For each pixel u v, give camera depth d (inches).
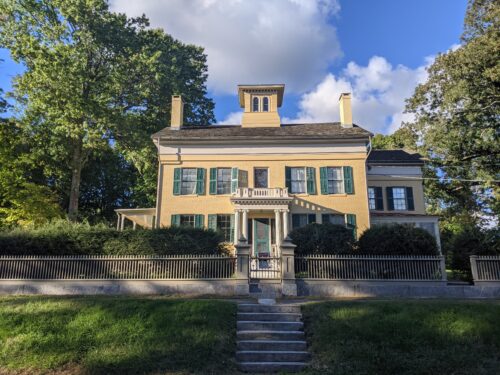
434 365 383.6
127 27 1299.2
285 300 562.9
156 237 680.4
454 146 1063.6
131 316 463.8
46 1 1146.0
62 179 1387.8
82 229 690.2
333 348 413.4
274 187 1037.2
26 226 813.2
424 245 651.5
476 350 405.4
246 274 610.2
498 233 693.9
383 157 1255.5
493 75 903.1
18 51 1089.4
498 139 1013.8
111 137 1253.1
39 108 1117.1
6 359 399.9
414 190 1193.4
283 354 406.0
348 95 1179.9
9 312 478.3
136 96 1246.3
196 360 390.0
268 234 1013.8
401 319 451.5
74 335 434.9
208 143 1082.1
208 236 710.5
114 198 1704.0
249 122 1213.1
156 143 1101.1
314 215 1029.8
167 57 1475.1
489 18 965.2
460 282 645.3
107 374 370.6
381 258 628.1
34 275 625.3
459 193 1518.2
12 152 1048.2
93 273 627.2
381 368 379.9
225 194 1049.5
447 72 1015.6
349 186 1045.8
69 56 1117.1
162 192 1054.4
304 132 1106.1
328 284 613.9
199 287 609.6
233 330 447.2
